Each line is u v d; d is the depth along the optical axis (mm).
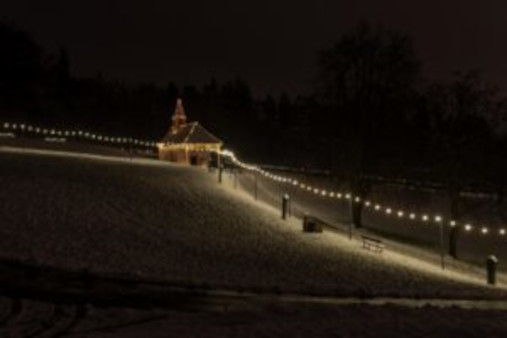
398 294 23734
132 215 38156
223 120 130250
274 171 69812
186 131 75125
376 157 54125
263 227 39281
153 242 31719
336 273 28703
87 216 36219
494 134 48500
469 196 52812
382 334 15445
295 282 24891
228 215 41500
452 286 28562
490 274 32562
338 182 60312
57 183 45281
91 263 24625
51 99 117312
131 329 15852
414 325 16438
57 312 17531
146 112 129375
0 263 23000
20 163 52750
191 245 32062
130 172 55438
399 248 41500
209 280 23203
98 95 125375
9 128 91312
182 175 57125
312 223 39438
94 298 19297
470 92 46844
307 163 72125
